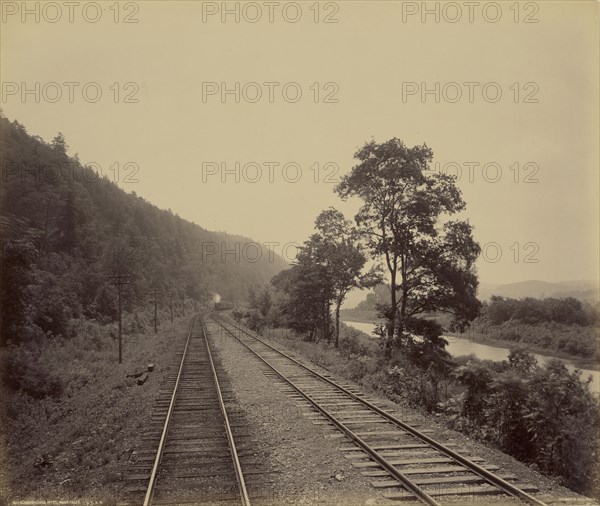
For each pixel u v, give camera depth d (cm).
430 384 1625
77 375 2200
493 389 1208
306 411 1320
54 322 3209
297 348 3088
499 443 1084
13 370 1738
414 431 1081
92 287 5503
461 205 2466
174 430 1126
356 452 973
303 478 850
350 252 3456
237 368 2147
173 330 5219
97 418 1389
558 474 975
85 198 8975
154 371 2152
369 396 1507
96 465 973
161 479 839
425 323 2473
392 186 2511
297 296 4009
